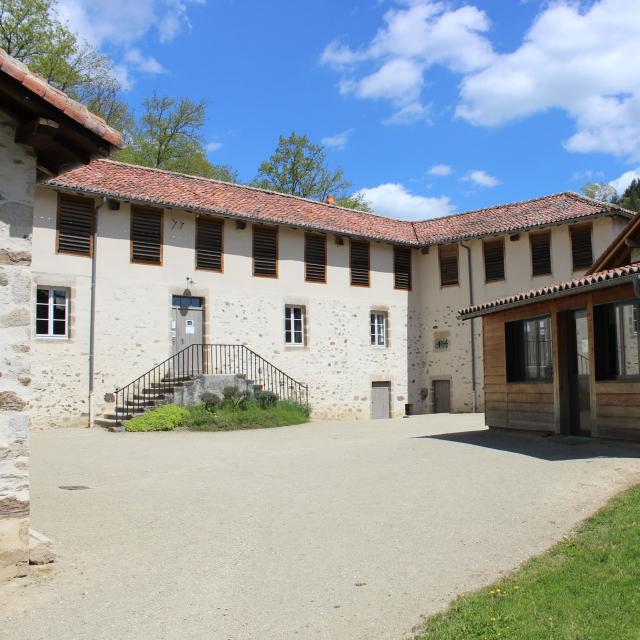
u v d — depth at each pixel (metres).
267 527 6.32
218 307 18.25
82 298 15.85
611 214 18.78
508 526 5.98
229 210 18.14
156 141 34.09
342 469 9.34
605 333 10.12
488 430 13.19
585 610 3.91
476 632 3.74
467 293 21.98
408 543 5.65
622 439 9.62
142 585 4.84
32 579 4.98
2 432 5.04
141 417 14.74
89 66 29.50
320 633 3.97
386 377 21.88
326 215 21.66
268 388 19.03
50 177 6.32
